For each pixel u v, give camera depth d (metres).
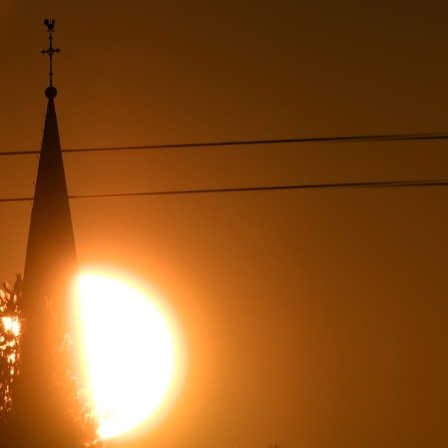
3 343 183.38
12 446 179.88
